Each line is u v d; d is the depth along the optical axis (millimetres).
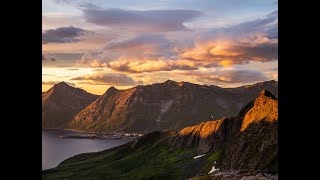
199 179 86062
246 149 183750
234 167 178750
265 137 179500
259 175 73500
